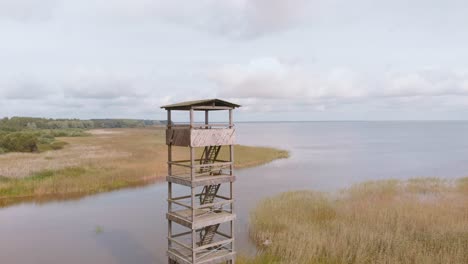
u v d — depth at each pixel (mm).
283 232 27281
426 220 27766
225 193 46594
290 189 48719
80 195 46375
